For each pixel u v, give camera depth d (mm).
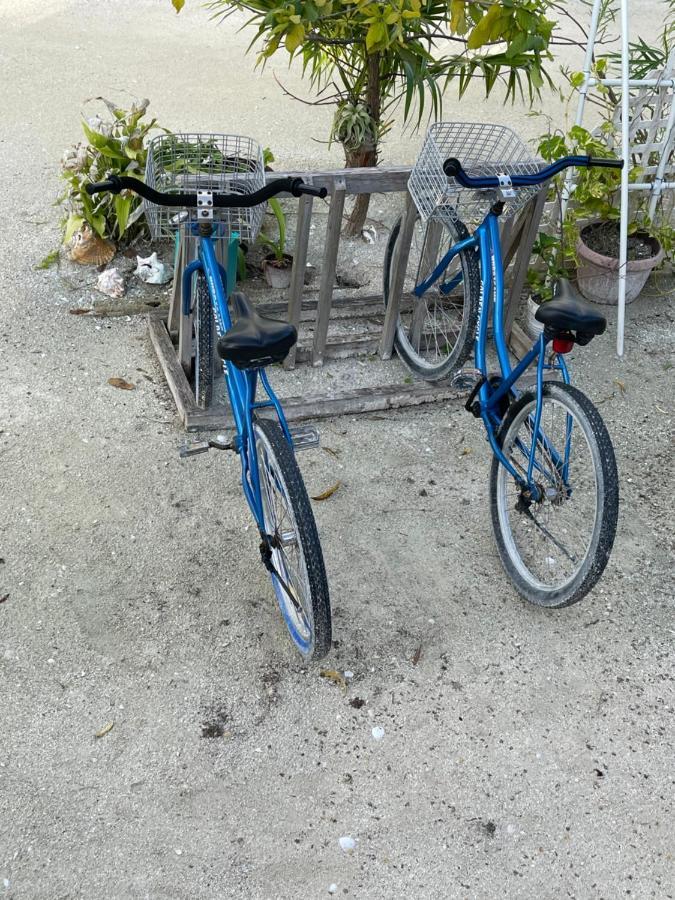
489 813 2318
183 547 3012
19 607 2746
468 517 3258
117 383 3719
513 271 3979
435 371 3748
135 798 2281
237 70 7000
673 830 2312
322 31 4465
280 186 2615
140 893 2086
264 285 4469
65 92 6359
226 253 3436
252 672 2629
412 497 3328
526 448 2924
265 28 4020
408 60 4164
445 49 7430
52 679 2549
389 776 2387
